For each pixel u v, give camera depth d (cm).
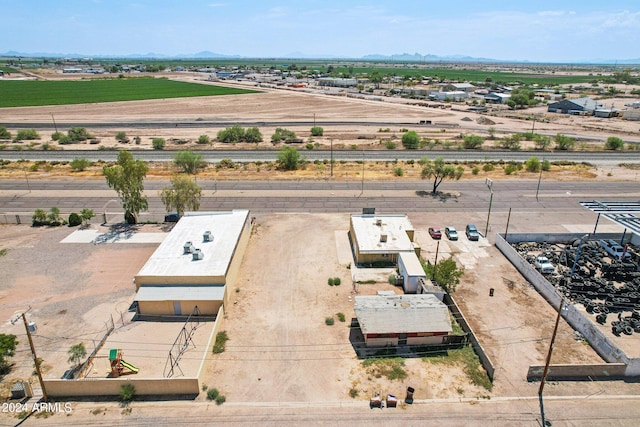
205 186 8631
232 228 5691
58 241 6066
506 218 7106
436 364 3709
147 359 3734
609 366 3538
